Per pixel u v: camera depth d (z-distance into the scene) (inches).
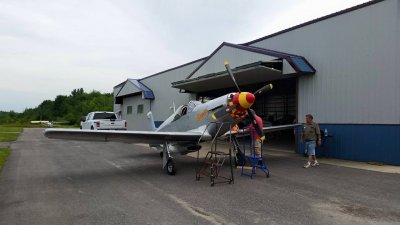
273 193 215.5
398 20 331.0
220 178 270.8
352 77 374.0
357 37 370.3
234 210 176.6
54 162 372.2
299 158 394.9
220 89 684.7
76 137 281.3
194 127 333.7
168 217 165.2
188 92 703.7
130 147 562.9
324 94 406.0
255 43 532.4
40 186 241.6
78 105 2733.8
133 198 204.8
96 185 245.1
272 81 558.3
